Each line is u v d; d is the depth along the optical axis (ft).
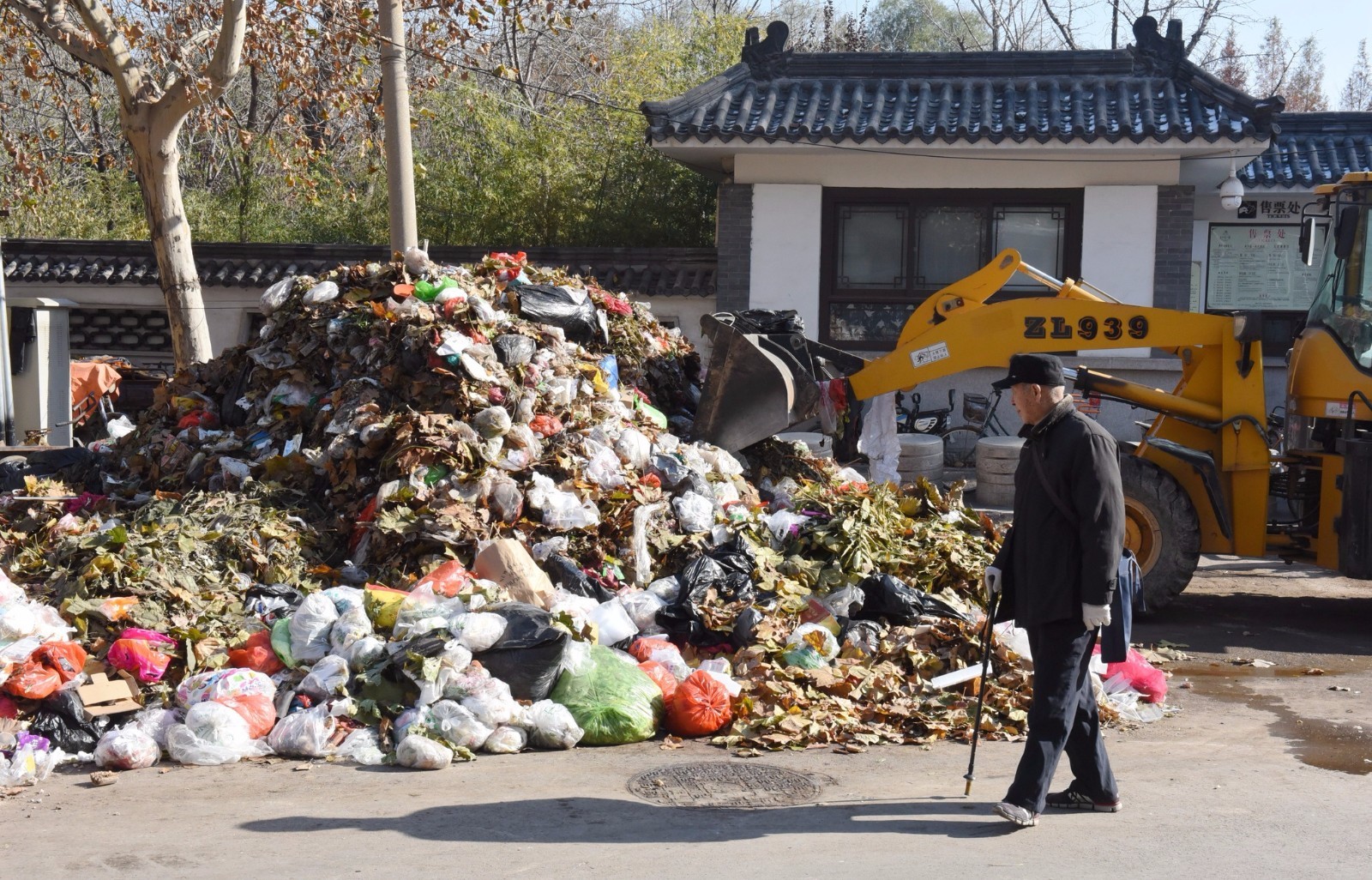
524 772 17.85
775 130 46.52
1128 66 49.47
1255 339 28.14
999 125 46.85
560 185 59.16
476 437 25.05
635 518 24.39
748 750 18.92
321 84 55.52
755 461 31.01
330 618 20.27
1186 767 18.29
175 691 19.39
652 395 33.27
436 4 48.34
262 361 29.27
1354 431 27.37
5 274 53.88
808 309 49.70
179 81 39.52
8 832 15.33
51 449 33.58
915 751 19.02
